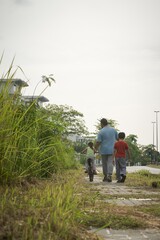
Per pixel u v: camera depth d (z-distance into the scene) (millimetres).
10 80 5766
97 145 14320
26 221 3758
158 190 9930
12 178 6141
